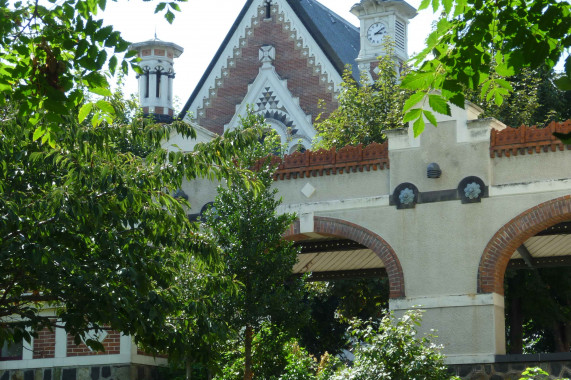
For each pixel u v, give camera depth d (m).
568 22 9.01
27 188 17.98
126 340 25.47
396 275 23.81
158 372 26.47
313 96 53.19
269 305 21.27
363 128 34.94
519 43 9.31
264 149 22.77
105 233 17.66
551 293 32.78
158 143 18.73
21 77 10.30
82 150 17.38
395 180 24.19
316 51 53.31
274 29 54.66
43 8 10.80
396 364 19.92
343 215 24.61
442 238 23.48
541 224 22.59
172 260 19.08
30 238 16.67
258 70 54.69
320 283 34.69
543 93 36.66
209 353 19.17
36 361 26.17
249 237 21.75
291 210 25.11
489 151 23.25
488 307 22.69
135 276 17.34
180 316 19.09
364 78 37.16
